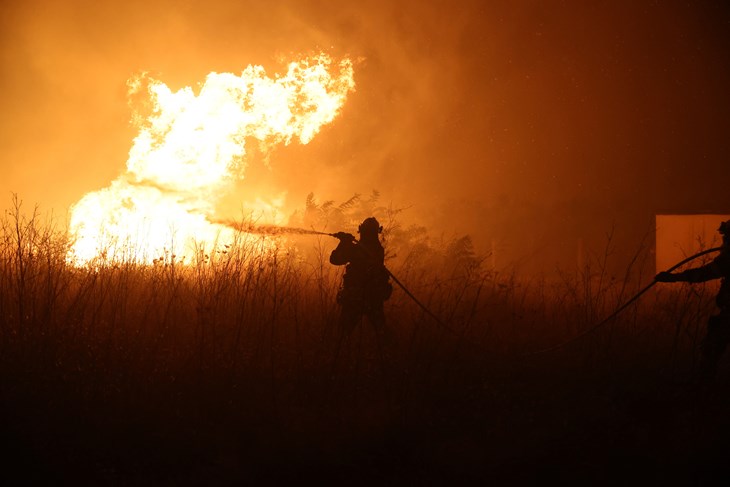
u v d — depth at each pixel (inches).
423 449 483.2
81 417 484.7
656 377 639.1
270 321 686.5
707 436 501.7
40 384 512.7
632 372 653.3
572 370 661.3
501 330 787.4
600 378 638.5
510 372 643.5
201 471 445.1
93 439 465.1
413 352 670.5
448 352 674.8
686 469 464.4
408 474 454.9
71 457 444.1
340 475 452.4
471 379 621.0
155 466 449.1
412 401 554.3
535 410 554.6
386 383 580.4
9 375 518.9
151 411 502.6
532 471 465.1
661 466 468.1
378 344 635.5
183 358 594.9
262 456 466.6
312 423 507.8
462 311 834.8
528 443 496.4
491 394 574.2
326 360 623.5
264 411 525.3
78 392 512.7
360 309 692.7
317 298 849.5
